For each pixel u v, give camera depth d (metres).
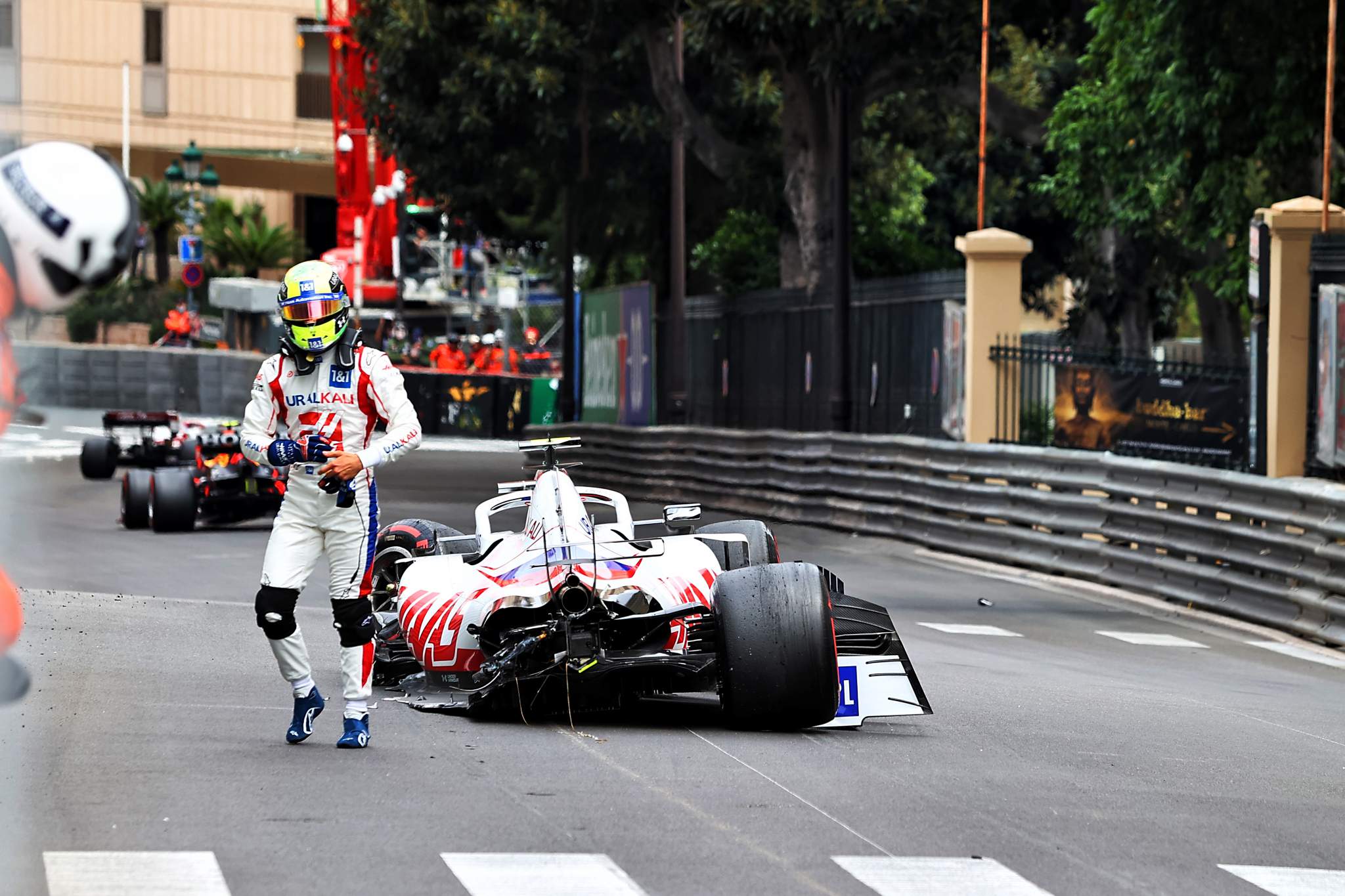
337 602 26.86
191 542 68.44
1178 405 61.12
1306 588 48.94
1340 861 22.19
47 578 52.78
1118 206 88.00
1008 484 67.25
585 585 29.77
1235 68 72.25
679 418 104.88
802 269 119.62
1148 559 56.28
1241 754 30.50
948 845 21.77
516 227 140.38
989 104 111.06
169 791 22.97
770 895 19.00
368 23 120.88
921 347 82.06
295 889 18.45
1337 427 53.41
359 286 176.75
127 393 167.62
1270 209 56.06
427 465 120.62
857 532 76.75
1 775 16.86
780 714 28.78
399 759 26.22
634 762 26.66
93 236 10.97
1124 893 19.84
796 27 96.19
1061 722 33.09
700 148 115.12
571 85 115.44
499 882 19.05
